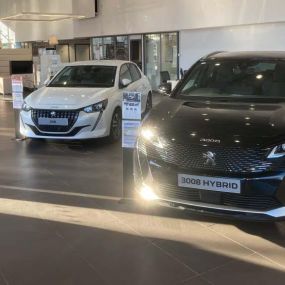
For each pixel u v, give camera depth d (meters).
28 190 5.14
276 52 5.36
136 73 9.26
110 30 18.42
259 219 3.58
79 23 20.34
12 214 4.42
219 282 3.15
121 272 3.31
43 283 3.17
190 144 3.73
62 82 8.18
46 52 18.36
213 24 13.72
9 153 6.94
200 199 3.73
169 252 3.60
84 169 6.02
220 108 4.29
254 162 3.53
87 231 4.01
